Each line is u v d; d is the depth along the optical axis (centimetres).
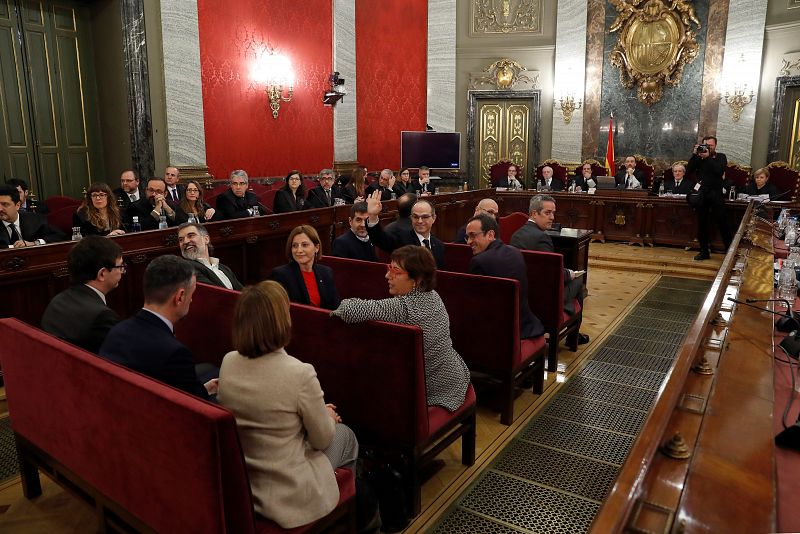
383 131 1079
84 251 256
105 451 202
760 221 564
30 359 229
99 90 687
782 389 190
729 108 955
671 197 870
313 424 191
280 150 865
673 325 537
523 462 303
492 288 336
